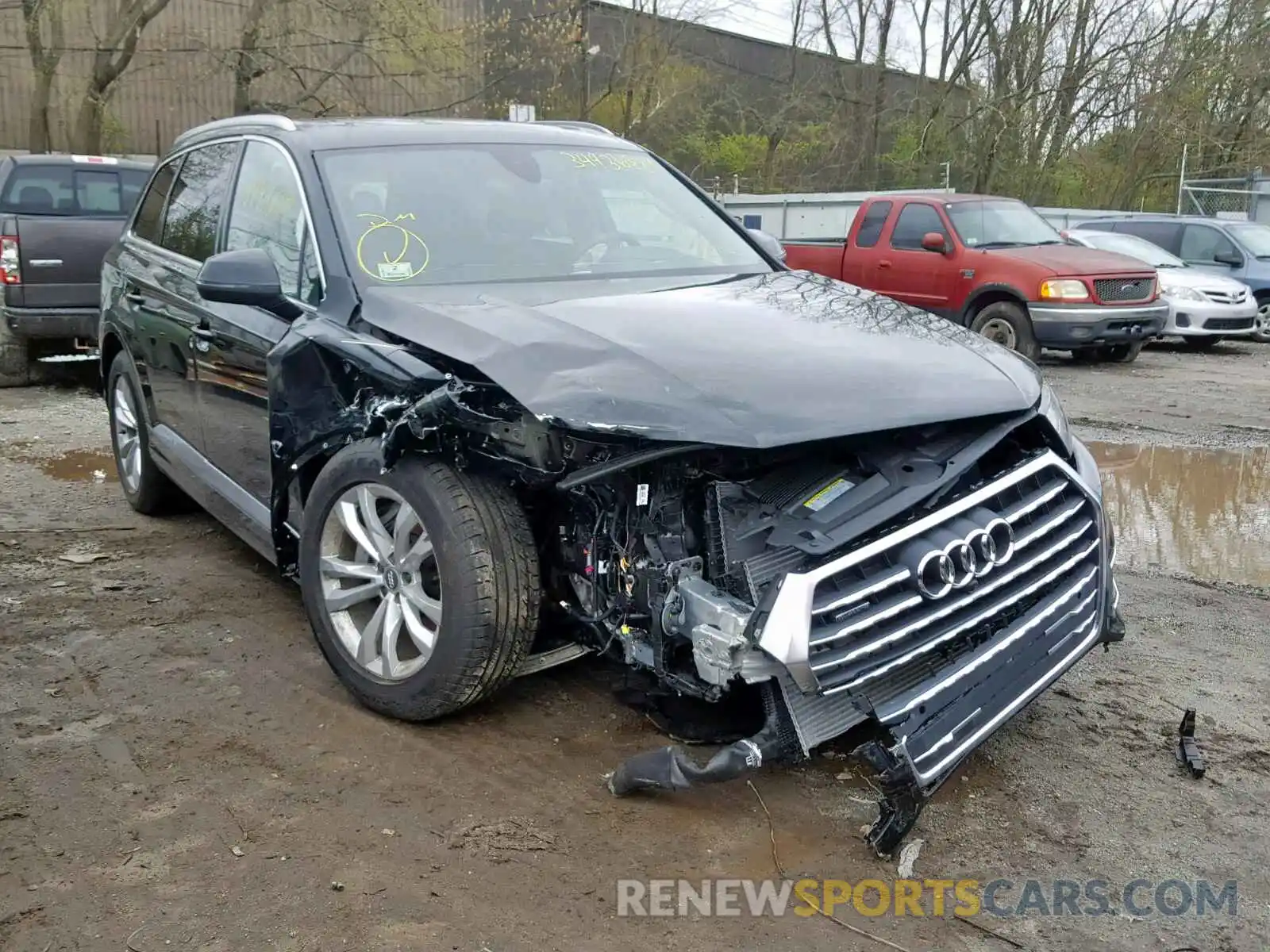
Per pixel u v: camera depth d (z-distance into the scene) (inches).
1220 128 1248.8
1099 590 137.7
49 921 104.5
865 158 1348.4
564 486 120.3
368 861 114.8
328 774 131.5
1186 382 477.1
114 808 123.6
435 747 137.9
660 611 120.0
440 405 124.5
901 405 120.0
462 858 115.8
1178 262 636.7
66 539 219.0
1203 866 119.8
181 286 195.0
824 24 1342.3
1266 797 133.8
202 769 132.1
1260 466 314.2
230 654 165.0
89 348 396.8
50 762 132.9
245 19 984.9
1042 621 127.3
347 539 147.1
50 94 1064.8
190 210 206.5
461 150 181.9
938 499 120.3
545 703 149.9
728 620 111.7
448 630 130.6
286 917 105.8
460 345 131.3
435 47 925.8
